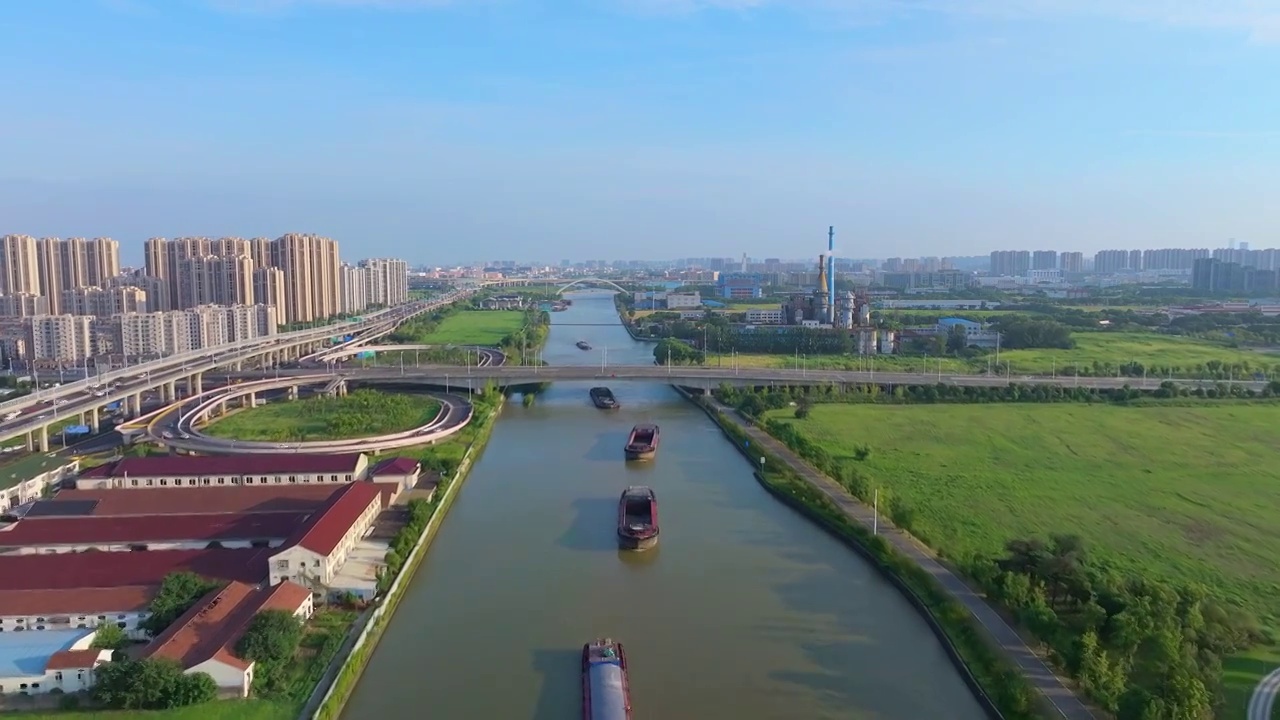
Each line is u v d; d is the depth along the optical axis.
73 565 125.88
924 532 147.88
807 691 103.69
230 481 180.38
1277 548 145.38
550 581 137.62
